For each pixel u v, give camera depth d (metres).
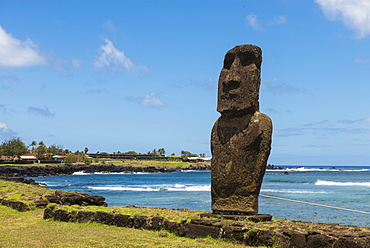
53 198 18.69
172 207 28.69
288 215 22.95
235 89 11.44
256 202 11.23
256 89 11.41
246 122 11.41
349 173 149.50
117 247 9.70
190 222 11.28
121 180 93.62
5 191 21.38
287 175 123.31
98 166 151.50
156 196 40.69
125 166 163.88
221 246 9.73
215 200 11.66
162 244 10.03
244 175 11.16
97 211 13.71
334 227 9.99
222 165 11.54
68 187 62.69
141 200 35.69
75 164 151.00
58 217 14.54
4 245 10.02
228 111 11.57
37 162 139.00
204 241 10.46
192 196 39.84
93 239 10.73
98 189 56.34
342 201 34.38
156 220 12.11
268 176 112.06
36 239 10.85
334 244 8.85
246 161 11.19
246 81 11.39
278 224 10.34
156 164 187.25
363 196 39.88
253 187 11.12
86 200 19.09
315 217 22.22
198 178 105.12
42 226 13.36
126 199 37.16
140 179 99.75
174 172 168.25
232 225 10.45
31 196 19.28
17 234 11.80
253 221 10.84
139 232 11.90
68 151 184.38
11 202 17.94
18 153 131.50
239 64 11.55
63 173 132.00
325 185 63.03
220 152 11.67
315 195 41.62
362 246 8.52
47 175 121.81
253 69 11.38
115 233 11.70
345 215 23.00
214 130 12.02
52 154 159.50
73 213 14.21
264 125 11.13
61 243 10.21
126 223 12.84
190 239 10.88
